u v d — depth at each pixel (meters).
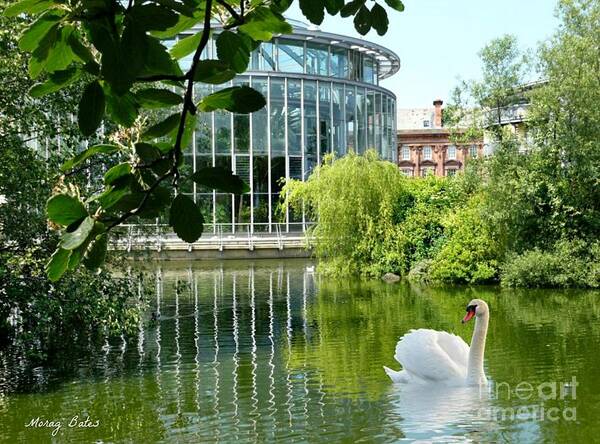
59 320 13.56
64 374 11.43
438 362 10.25
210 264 32.94
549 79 24.16
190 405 9.45
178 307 18.89
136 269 14.60
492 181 24.73
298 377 10.87
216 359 12.34
